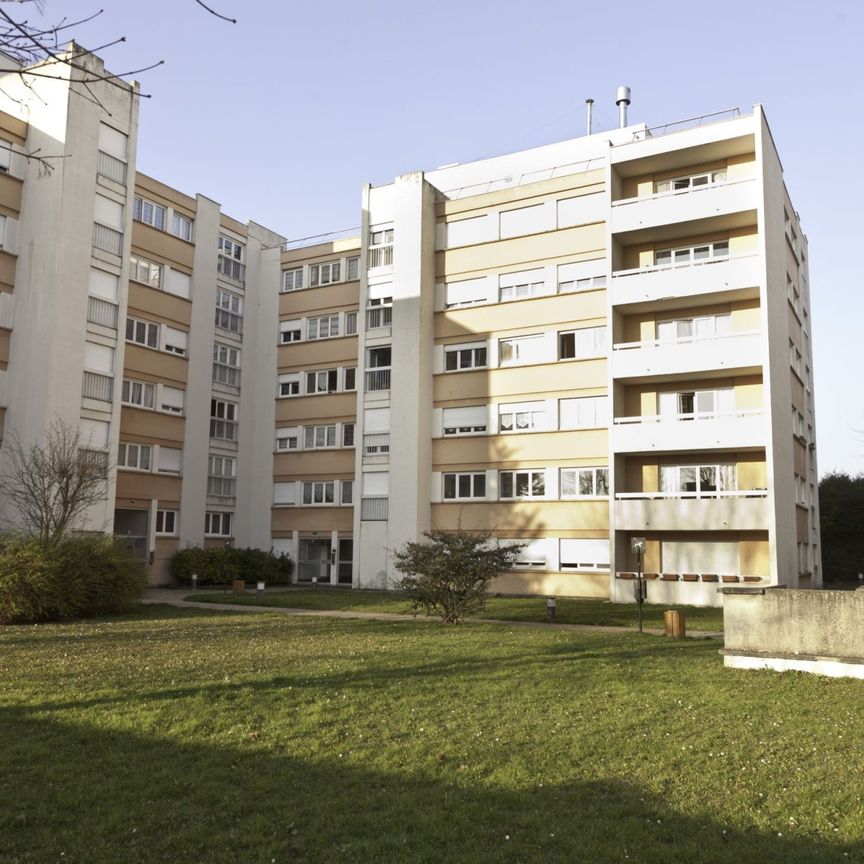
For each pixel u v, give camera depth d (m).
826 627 13.18
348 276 42.94
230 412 43.56
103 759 8.14
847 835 6.25
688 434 29.77
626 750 8.56
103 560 23.78
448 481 36.84
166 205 39.75
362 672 13.02
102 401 33.59
